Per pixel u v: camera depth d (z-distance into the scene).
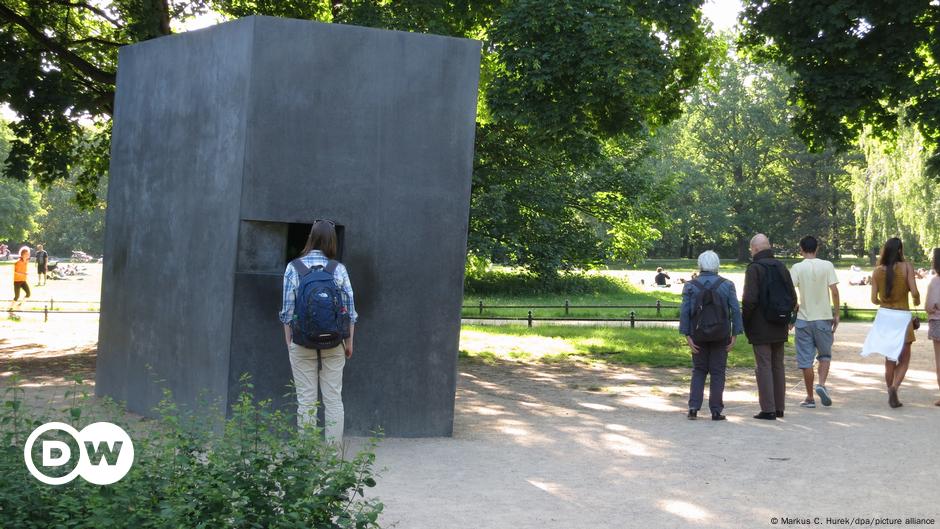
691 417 8.54
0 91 13.79
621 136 16.36
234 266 7.36
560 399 10.04
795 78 14.57
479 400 9.92
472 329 20.00
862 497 5.50
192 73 8.10
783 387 8.55
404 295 7.73
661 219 31.77
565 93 13.62
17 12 15.87
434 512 5.13
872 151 38.72
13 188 78.31
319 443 4.19
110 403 5.00
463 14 15.59
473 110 7.90
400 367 7.70
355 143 7.62
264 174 7.40
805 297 9.14
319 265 6.68
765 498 5.49
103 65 16.72
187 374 7.82
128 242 8.88
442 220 7.83
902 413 8.73
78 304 27.25
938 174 15.13
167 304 8.18
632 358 14.45
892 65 13.95
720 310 8.30
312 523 3.72
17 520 3.67
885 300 9.13
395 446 7.22
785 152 75.31
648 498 5.49
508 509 5.21
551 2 12.86
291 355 6.69
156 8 14.05
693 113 75.12
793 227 77.88
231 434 4.09
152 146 8.62
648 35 13.79
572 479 6.00
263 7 16.38
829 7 13.56
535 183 24.12
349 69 7.61
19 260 26.22
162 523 3.44
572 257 30.50
